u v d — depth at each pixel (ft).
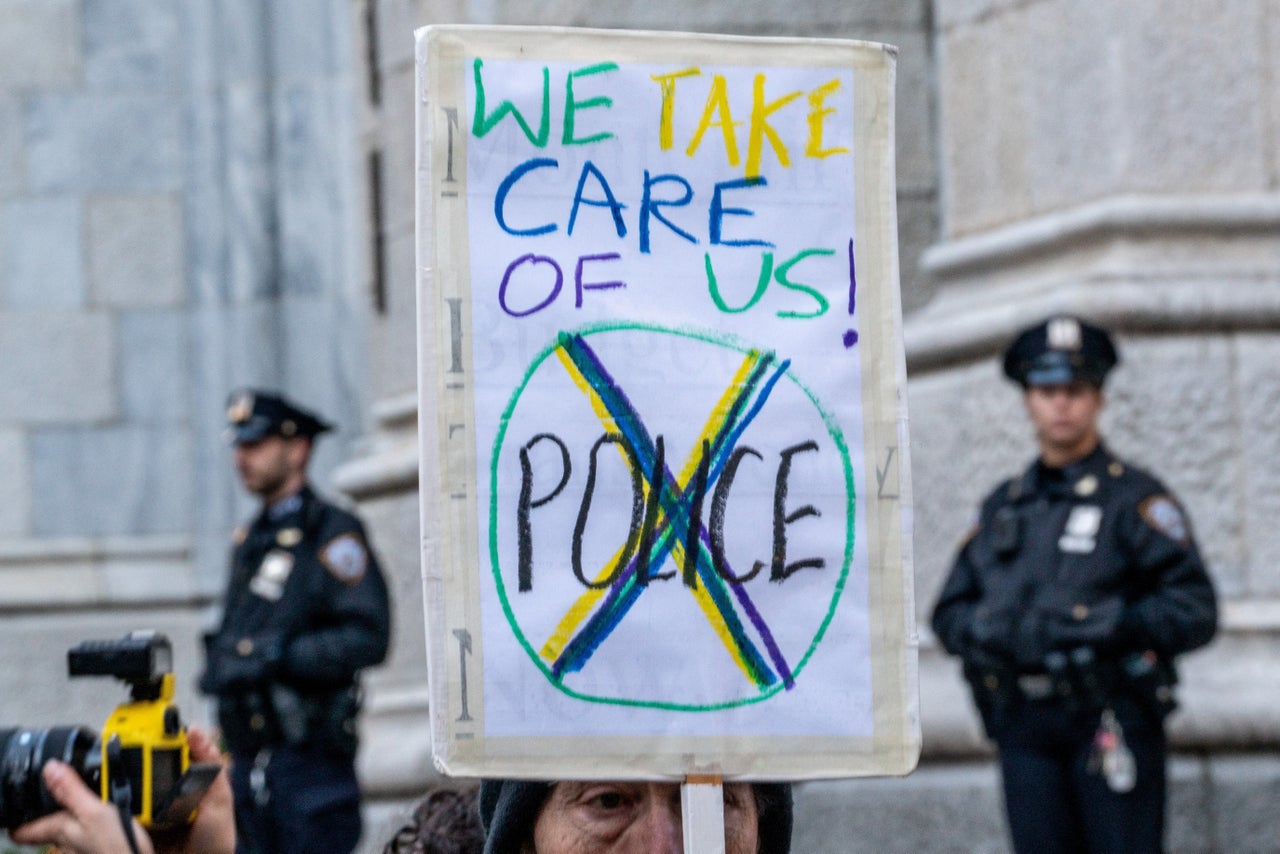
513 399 10.09
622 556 10.07
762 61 10.54
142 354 42.47
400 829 13.15
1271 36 25.16
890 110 10.62
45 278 42.50
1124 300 24.49
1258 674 24.17
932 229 28.27
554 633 9.97
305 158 42.01
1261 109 25.14
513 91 10.28
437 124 10.21
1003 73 27.02
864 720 10.18
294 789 25.36
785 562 10.21
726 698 10.06
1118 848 21.11
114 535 42.04
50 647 41.32
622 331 10.23
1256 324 24.72
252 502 41.81
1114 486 21.76
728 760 10.03
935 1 28.35
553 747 9.91
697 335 10.27
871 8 28.37
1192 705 23.97
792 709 10.11
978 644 21.95
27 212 42.52
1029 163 26.58
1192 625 21.04
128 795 9.67
